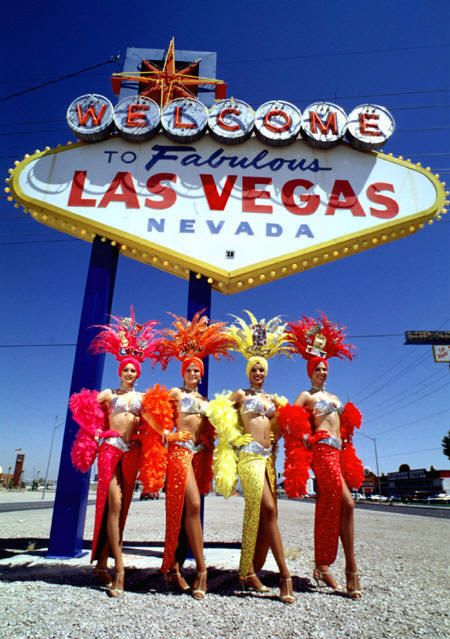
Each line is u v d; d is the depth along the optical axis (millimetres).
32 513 15203
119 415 4223
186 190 6359
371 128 6727
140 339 4727
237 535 8133
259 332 4566
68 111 6582
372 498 48938
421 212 6309
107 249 6145
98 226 6031
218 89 12492
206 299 5953
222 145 6656
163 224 6137
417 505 34594
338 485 3994
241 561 3814
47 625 2773
